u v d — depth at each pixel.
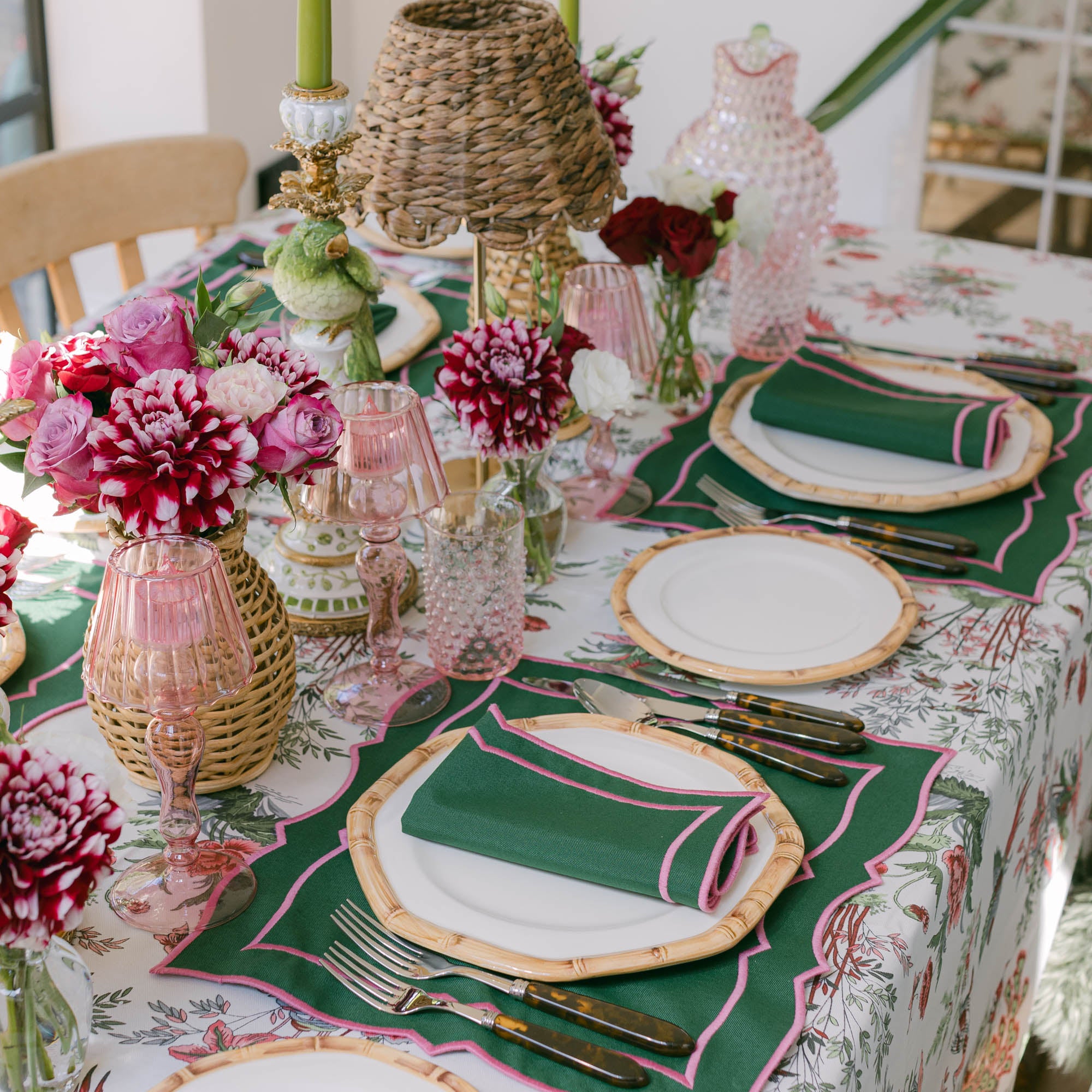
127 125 3.03
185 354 0.87
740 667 1.07
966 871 0.94
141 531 0.81
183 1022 0.79
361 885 0.87
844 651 1.09
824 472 1.36
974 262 1.97
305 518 1.12
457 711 1.07
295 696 1.09
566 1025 0.77
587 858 0.85
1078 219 3.10
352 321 1.14
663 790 0.90
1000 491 1.31
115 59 2.95
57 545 1.28
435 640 1.09
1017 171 3.12
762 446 1.41
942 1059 1.04
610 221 1.43
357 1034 0.78
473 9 1.21
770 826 0.91
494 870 0.88
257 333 0.94
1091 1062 1.62
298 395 0.89
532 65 1.10
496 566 1.05
